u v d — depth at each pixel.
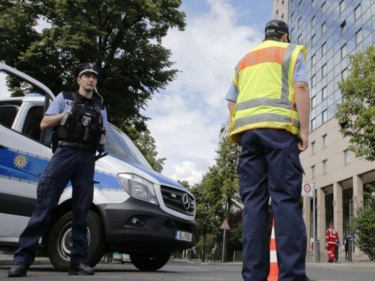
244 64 3.49
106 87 19.42
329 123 46.28
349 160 41.38
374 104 21.59
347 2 44.59
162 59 20.08
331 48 47.59
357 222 23.03
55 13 17.97
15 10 17.86
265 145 3.11
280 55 3.31
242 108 3.31
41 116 6.68
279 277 2.99
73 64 18.03
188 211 7.20
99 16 18.83
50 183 4.98
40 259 12.62
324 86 48.75
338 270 11.84
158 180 6.88
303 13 58.25
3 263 9.50
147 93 20.34
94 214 6.51
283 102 3.20
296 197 3.06
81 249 5.24
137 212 6.47
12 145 6.21
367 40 39.78
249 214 3.17
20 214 6.23
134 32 19.97
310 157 50.44
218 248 51.00
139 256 8.10
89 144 5.17
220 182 42.16
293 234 2.98
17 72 6.41
